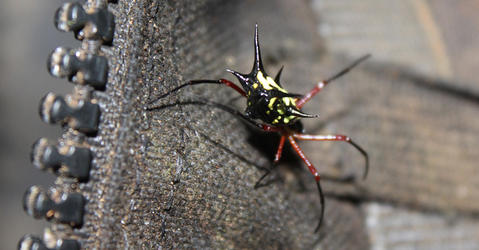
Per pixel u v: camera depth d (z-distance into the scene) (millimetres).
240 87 108
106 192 97
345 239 117
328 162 118
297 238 110
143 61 100
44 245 96
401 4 145
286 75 119
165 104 101
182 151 101
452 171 127
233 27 116
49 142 97
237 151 107
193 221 102
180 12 106
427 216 125
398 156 124
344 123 121
